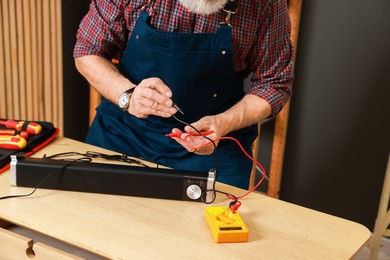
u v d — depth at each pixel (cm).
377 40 218
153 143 166
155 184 119
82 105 270
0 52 227
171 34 151
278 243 105
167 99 129
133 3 155
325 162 243
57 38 236
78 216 110
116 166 121
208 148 131
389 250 237
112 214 112
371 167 234
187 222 111
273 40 159
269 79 163
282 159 245
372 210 238
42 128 148
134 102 135
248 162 168
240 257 100
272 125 247
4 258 109
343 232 111
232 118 147
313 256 102
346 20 222
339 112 234
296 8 219
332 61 229
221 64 157
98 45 163
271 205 121
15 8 224
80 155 138
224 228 105
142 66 159
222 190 127
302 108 241
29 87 237
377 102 225
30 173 119
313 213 118
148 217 112
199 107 164
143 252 99
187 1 138
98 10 163
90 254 111
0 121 147
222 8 150
